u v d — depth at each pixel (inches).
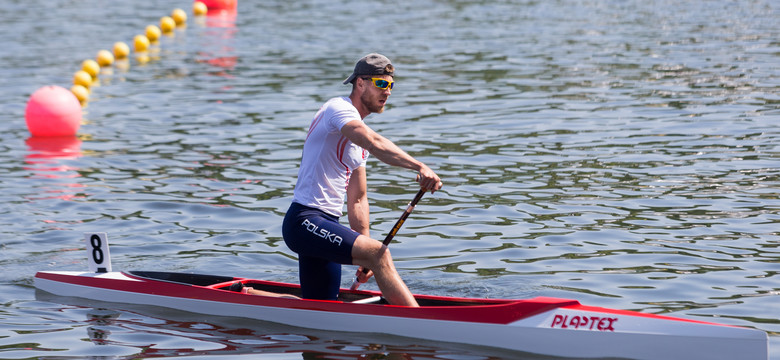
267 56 2935.5
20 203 1311.5
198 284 941.2
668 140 1646.2
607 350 759.1
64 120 1817.2
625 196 1289.4
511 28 3496.6
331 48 3063.5
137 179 1462.8
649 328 751.1
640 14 3860.7
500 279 963.3
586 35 3221.0
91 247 951.0
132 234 1160.8
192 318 876.0
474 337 796.6
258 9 4490.7
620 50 2827.3
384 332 823.1
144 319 871.7
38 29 3745.1
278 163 1563.7
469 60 2728.8
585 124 1817.2
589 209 1230.9
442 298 854.5
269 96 2245.3
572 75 2417.6
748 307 852.6
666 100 2031.3
